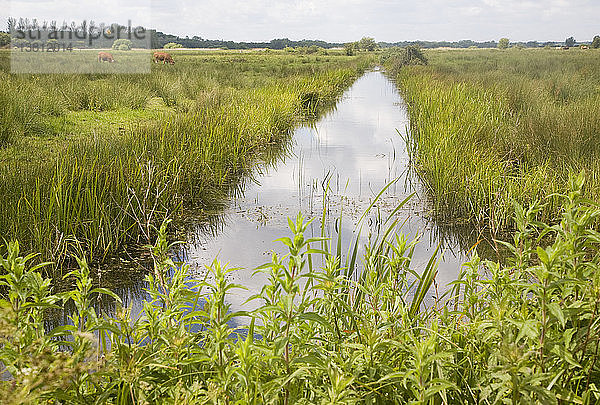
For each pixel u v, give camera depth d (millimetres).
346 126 15031
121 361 1989
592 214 2119
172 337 2182
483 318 2582
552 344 1935
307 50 85062
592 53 37969
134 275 5277
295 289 1970
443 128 10328
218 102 14336
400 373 1901
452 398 2248
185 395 1870
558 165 7789
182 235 6406
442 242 6227
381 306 2896
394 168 10023
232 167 9586
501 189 6980
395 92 24969
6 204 5520
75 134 10570
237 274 5223
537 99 13117
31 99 11758
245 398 1819
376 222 6895
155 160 7711
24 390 1551
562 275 2104
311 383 2195
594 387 2018
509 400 1921
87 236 5723
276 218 7098
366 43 112188
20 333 1827
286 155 11180
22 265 1933
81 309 2117
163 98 16219
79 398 1883
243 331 3723
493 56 42281
